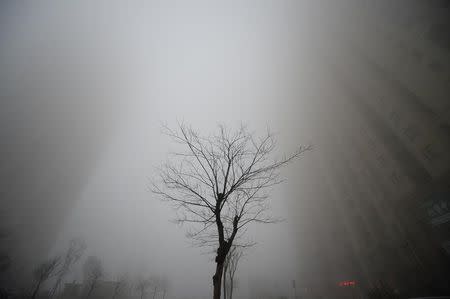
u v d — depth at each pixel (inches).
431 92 810.8
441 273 783.1
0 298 1117.1
